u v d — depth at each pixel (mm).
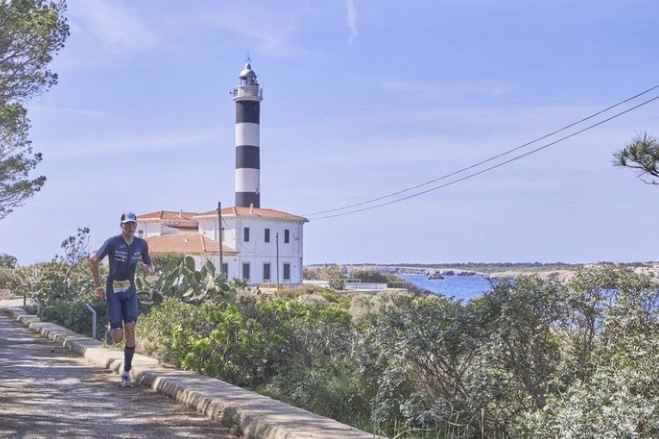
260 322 11727
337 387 9383
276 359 11148
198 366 10484
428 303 8273
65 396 8945
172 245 74250
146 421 7586
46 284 25484
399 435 7418
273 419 6898
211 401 7875
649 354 6379
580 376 7375
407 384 8297
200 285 17203
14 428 7004
